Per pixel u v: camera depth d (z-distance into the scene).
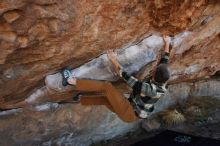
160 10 5.57
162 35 6.29
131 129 9.23
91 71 6.26
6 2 4.14
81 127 7.96
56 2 4.42
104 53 6.13
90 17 4.96
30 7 4.34
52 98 6.82
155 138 9.22
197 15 5.95
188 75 8.56
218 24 6.71
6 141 6.89
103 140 8.80
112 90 6.05
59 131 7.59
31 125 7.08
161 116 9.73
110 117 8.38
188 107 10.05
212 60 8.27
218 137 9.73
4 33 4.49
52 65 5.66
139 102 5.83
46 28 4.68
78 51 5.60
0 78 5.34
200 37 6.90
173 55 7.05
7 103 6.34
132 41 6.10
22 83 5.77
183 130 9.73
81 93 6.93
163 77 5.63
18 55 4.98
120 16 5.29
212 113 10.19
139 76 6.89
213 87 10.09
